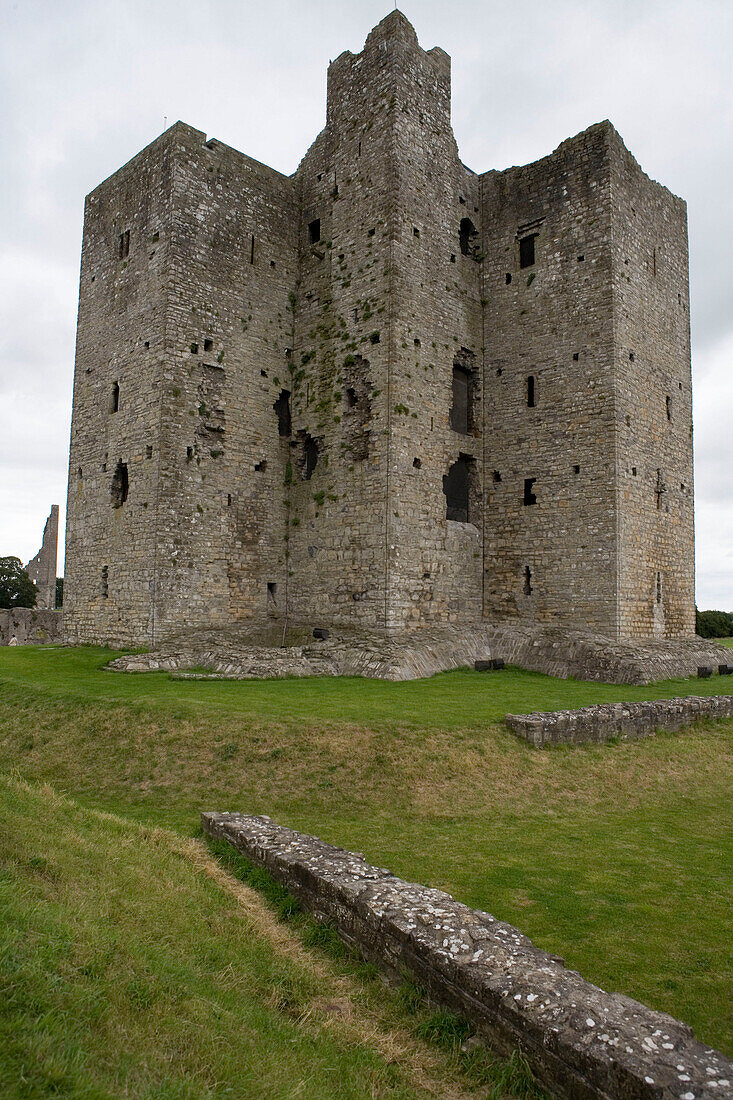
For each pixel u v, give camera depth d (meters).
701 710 17.00
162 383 23.48
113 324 26.20
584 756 13.88
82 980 4.95
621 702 16.64
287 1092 4.38
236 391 25.34
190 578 23.66
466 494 26.61
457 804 11.60
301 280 27.38
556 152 25.91
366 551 23.56
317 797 11.62
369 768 12.40
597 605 23.48
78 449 27.53
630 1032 4.62
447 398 25.44
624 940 7.07
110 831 8.80
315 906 7.22
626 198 25.28
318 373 26.06
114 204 26.97
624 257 24.83
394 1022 5.55
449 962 5.56
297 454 26.42
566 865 9.13
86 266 28.16
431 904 6.56
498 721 14.59
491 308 27.14
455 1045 5.16
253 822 9.41
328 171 26.83
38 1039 4.09
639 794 12.73
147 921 6.37
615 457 23.48
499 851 9.61
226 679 19.12
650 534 24.98
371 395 24.02
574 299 24.95
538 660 22.58
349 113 26.27
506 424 26.28
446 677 20.83
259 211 26.59
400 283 24.12
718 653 26.06
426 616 23.89
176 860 8.27
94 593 25.69
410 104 25.25
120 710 15.20
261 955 6.37
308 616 25.22
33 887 6.33
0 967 4.70
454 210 26.64
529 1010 4.90
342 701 16.14
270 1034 5.11
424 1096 4.71
